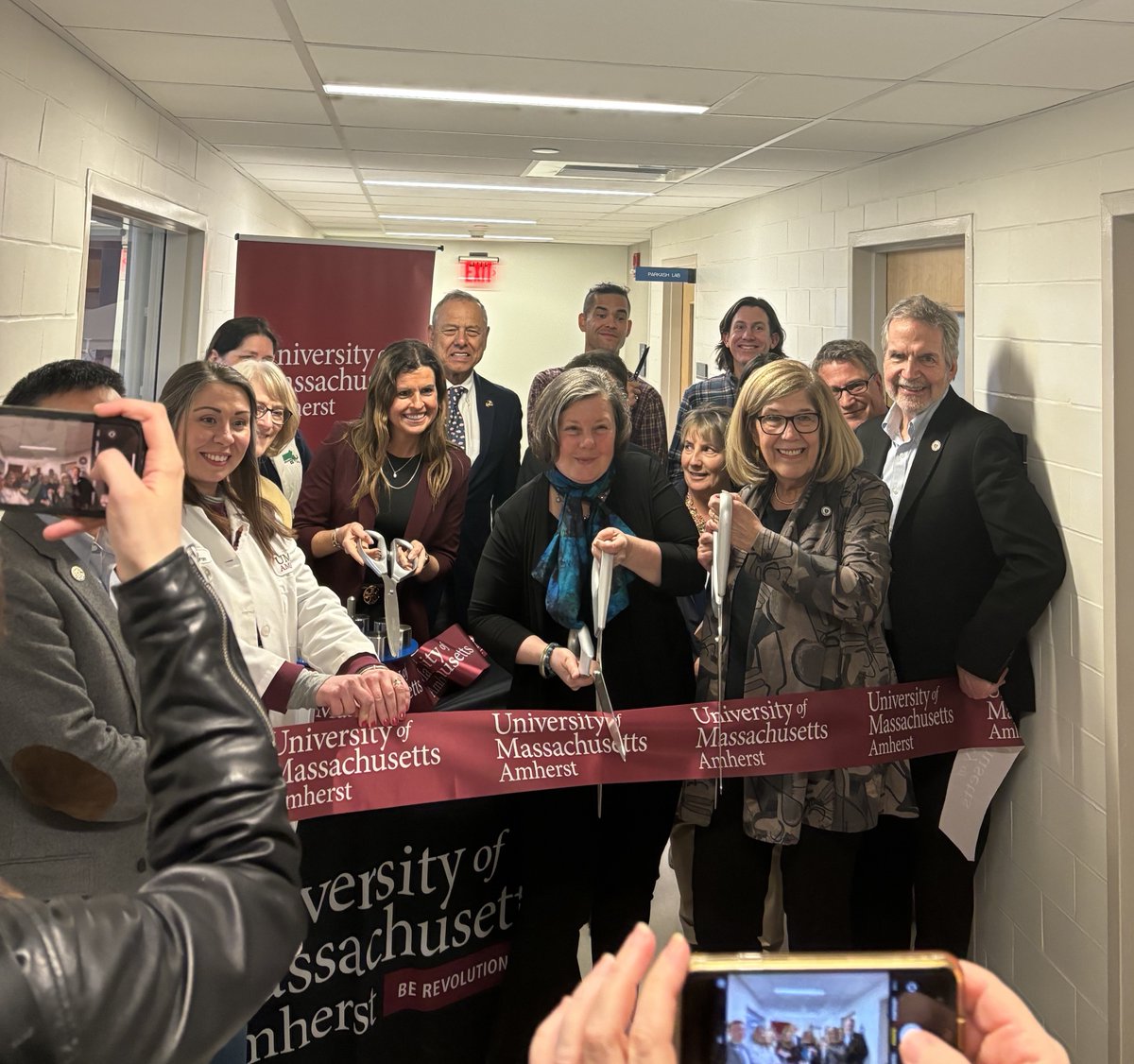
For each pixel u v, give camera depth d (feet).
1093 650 9.14
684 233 26.14
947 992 2.01
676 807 8.11
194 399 6.58
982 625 8.87
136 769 5.24
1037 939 9.97
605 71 10.34
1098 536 9.12
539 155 16.03
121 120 11.32
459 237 33.47
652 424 15.40
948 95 10.27
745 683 8.00
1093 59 8.72
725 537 7.22
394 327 14.80
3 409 2.38
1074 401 9.68
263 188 20.94
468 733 7.22
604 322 16.26
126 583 2.31
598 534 7.44
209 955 2.00
